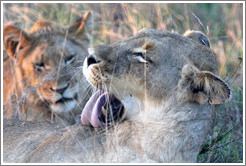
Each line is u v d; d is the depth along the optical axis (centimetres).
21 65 1179
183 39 916
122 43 916
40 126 1001
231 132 1117
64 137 901
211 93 850
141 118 894
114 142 859
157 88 882
